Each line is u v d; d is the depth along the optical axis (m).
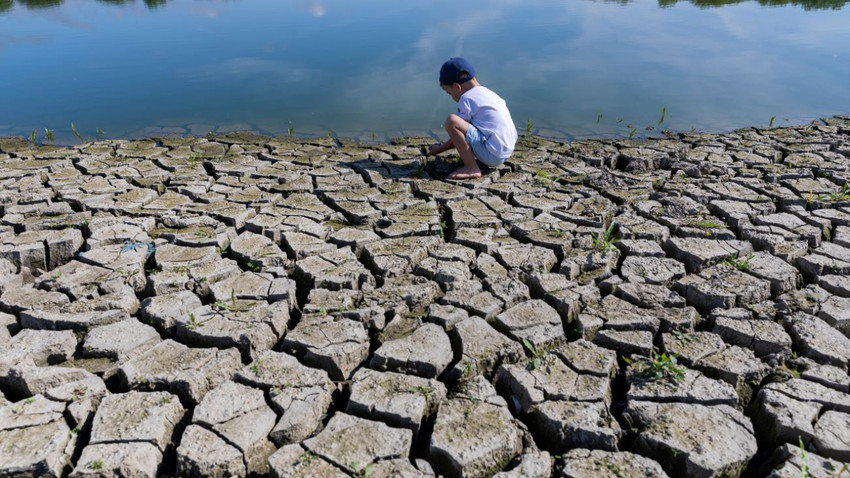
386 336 3.07
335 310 3.21
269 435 2.44
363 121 7.29
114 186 4.90
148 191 4.81
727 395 2.59
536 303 3.24
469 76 5.10
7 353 2.82
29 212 4.36
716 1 16.56
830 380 2.67
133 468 2.26
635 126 7.04
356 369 2.90
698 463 2.25
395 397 2.59
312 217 4.35
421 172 5.31
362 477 2.21
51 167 5.32
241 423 2.46
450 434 2.39
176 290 3.44
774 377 2.78
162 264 3.63
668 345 2.94
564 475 2.24
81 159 5.61
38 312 3.12
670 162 5.55
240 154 5.91
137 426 2.41
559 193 4.79
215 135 6.69
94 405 2.60
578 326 3.10
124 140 6.42
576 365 2.77
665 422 2.45
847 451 2.29
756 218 4.22
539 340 2.95
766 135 6.44
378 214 4.37
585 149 6.01
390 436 2.38
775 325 3.05
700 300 3.34
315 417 2.55
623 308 3.23
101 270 3.57
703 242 3.89
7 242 3.87
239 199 4.65
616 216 4.39
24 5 16.33
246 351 2.94
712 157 5.63
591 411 2.51
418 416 2.49
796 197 4.57
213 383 2.74
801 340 2.96
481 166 5.38
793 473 2.22
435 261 3.70
